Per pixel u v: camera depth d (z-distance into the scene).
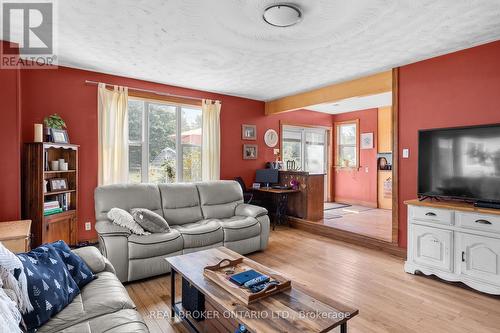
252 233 3.75
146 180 4.62
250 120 5.84
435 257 2.93
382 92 4.00
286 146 6.82
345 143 7.74
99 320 1.49
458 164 2.99
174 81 4.56
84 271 1.89
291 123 6.71
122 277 2.82
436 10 2.35
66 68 3.87
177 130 4.94
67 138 3.75
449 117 3.22
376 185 6.93
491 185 2.76
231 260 2.16
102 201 3.30
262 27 2.67
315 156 7.50
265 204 5.83
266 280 1.82
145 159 4.61
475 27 2.64
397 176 3.68
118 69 3.99
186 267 2.17
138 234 2.99
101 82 4.12
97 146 4.10
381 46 3.09
